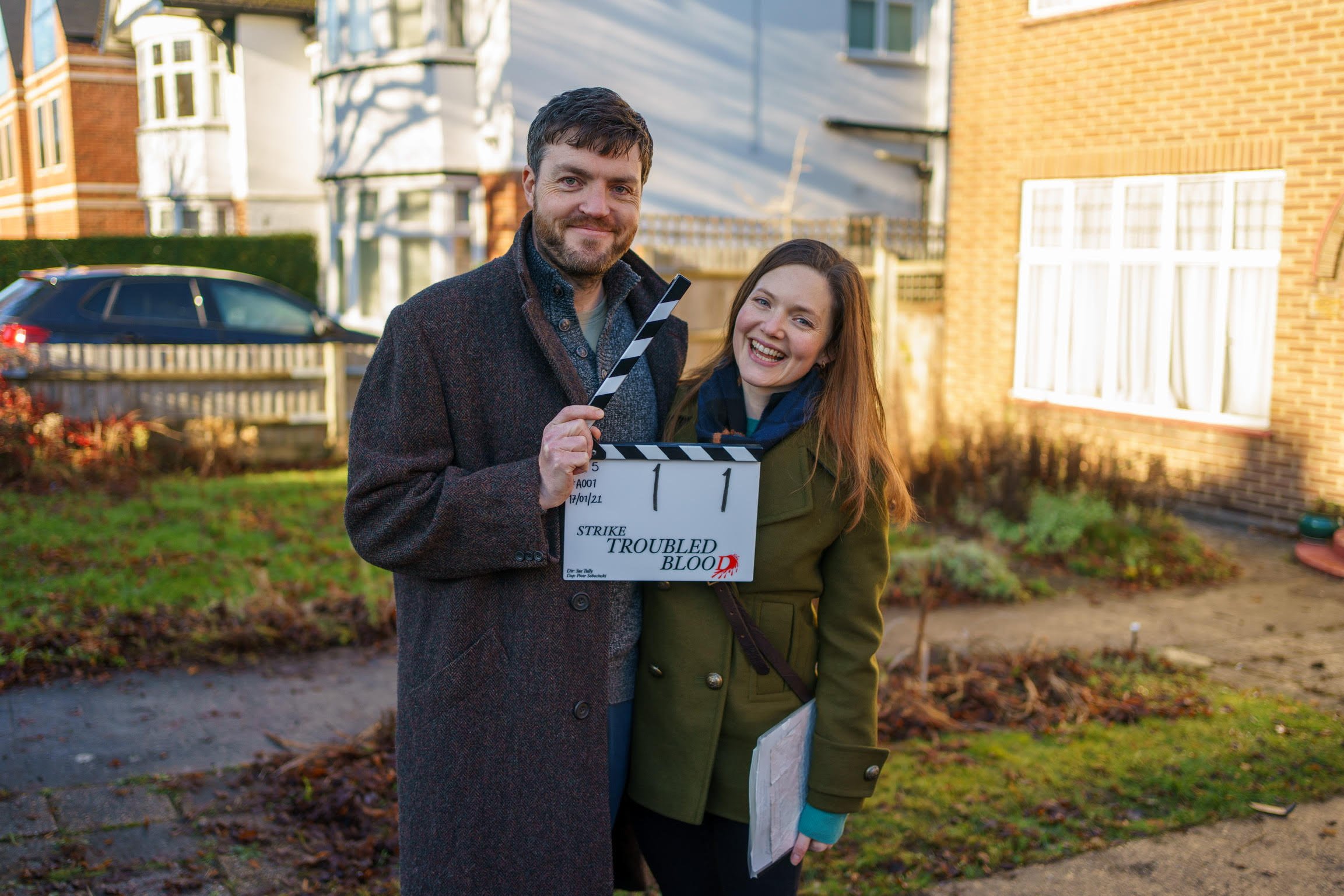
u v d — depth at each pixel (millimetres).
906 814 4070
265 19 21125
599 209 2076
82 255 16781
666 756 2328
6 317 10242
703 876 2418
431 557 2047
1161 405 10367
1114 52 10477
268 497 8883
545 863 2135
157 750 4480
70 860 3584
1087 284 10992
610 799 2414
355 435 2104
